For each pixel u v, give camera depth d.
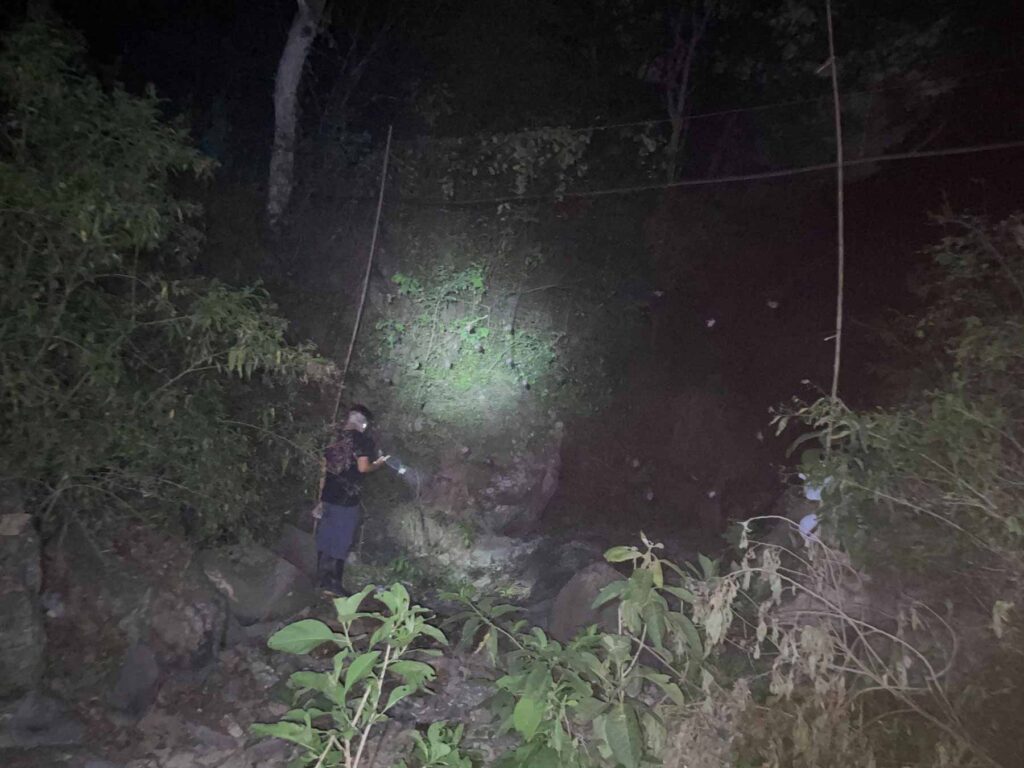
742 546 3.95
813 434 4.70
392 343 11.39
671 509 13.10
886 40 11.30
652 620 3.21
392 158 11.78
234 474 6.11
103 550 5.71
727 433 13.57
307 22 10.73
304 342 9.98
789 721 3.66
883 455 4.75
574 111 12.83
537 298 12.66
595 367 13.38
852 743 3.61
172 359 6.22
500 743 5.11
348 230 11.81
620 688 3.26
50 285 5.08
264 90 12.80
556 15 12.49
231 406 7.10
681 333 14.73
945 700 3.74
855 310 12.92
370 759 4.84
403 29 12.83
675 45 13.79
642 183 13.43
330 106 12.66
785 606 5.04
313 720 4.98
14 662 4.75
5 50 5.36
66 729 4.75
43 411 5.23
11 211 4.80
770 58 13.41
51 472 5.52
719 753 3.45
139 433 5.48
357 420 7.43
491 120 12.51
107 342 5.40
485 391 11.82
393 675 5.90
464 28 12.27
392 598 3.30
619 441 13.57
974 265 5.82
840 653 4.06
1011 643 4.03
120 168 5.22
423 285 11.75
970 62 11.09
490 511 11.30
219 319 5.45
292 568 6.76
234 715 5.25
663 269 14.27
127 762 4.68
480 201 11.51
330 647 6.16
